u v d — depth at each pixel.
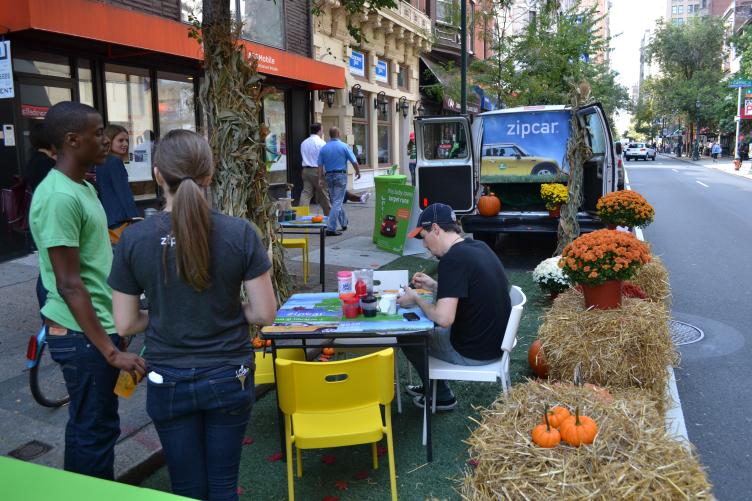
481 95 17.38
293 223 7.60
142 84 10.45
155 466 3.64
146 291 2.25
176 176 2.24
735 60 62.22
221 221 2.25
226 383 2.25
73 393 2.78
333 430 3.21
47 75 8.82
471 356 4.04
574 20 18.34
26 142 8.52
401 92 21.84
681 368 5.44
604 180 8.61
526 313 6.89
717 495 3.50
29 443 3.69
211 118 5.34
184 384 2.22
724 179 29.81
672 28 60.84
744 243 11.70
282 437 3.77
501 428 2.80
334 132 11.04
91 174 5.98
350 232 11.69
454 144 9.88
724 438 4.18
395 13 19.45
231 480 2.37
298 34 14.75
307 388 3.17
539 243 11.31
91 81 9.55
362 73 18.94
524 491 2.43
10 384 4.51
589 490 2.37
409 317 3.83
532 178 9.55
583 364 4.21
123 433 3.83
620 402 2.97
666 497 2.36
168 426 2.29
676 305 7.45
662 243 11.84
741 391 4.94
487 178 9.70
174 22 9.40
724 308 7.29
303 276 8.15
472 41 25.67
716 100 52.66
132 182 10.29
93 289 2.75
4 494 1.47
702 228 13.73
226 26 5.29
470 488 2.71
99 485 1.49
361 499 3.35
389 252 9.87
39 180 5.34
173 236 2.19
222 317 2.26
